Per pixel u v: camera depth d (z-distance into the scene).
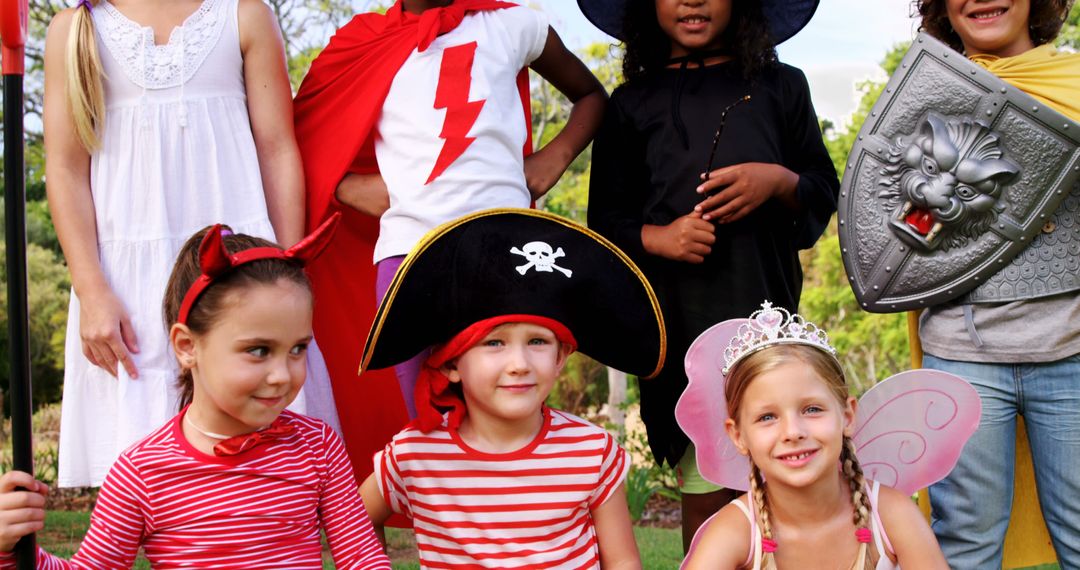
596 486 2.80
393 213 3.27
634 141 3.61
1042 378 3.10
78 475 3.16
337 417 3.42
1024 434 3.40
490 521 2.75
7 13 2.43
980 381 3.16
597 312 2.76
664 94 3.55
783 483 2.68
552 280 2.69
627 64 3.79
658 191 3.47
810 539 2.72
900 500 2.77
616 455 2.84
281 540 2.53
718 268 3.40
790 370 2.65
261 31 3.35
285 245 3.29
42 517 2.43
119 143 3.19
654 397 3.45
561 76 3.76
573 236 2.79
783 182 3.36
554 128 10.22
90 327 3.06
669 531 6.44
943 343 3.23
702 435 2.94
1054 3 3.28
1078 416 3.06
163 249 3.15
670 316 3.44
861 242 3.29
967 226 3.12
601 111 3.80
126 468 2.50
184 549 2.47
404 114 3.33
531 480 2.77
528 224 2.78
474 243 2.71
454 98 3.30
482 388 2.68
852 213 3.31
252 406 2.46
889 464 2.99
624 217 3.56
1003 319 3.12
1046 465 3.13
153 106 3.19
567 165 3.63
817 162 3.63
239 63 3.32
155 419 3.09
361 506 2.70
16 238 2.46
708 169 3.35
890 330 10.79
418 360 3.19
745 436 2.73
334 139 3.42
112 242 3.17
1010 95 3.04
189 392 2.73
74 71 3.13
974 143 3.09
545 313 2.66
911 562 2.70
